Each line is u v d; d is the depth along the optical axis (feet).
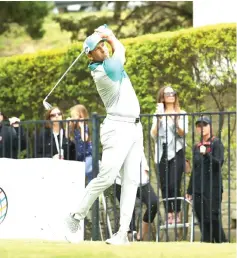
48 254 80.38
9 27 178.40
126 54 132.05
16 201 99.35
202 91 127.34
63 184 99.14
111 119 87.66
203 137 104.01
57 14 179.32
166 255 80.12
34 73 141.49
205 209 103.40
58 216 98.58
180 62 128.67
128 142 87.51
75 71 137.18
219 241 99.66
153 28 170.50
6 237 99.45
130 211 88.38
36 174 98.99
